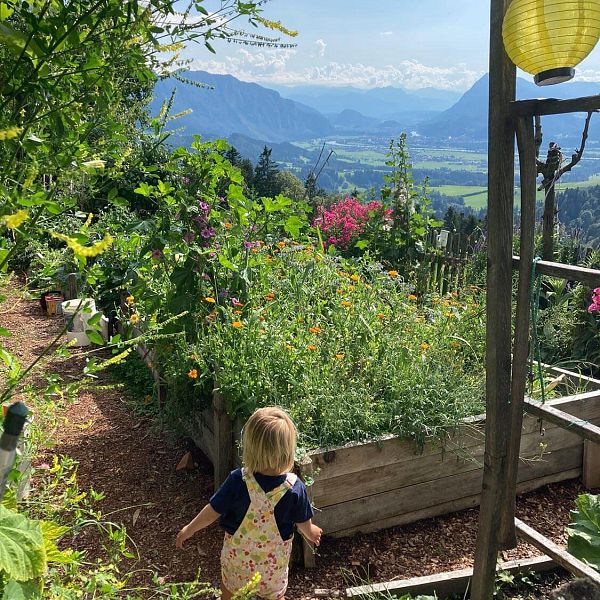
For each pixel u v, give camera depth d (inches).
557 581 116.3
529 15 70.8
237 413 138.6
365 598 110.9
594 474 152.8
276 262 215.2
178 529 135.3
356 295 187.2
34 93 55.1
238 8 61.2
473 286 223.9
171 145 169.2
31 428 78.3
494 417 93.7
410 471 133.0
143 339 71.5
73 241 38.6
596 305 204.5
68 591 61.2
